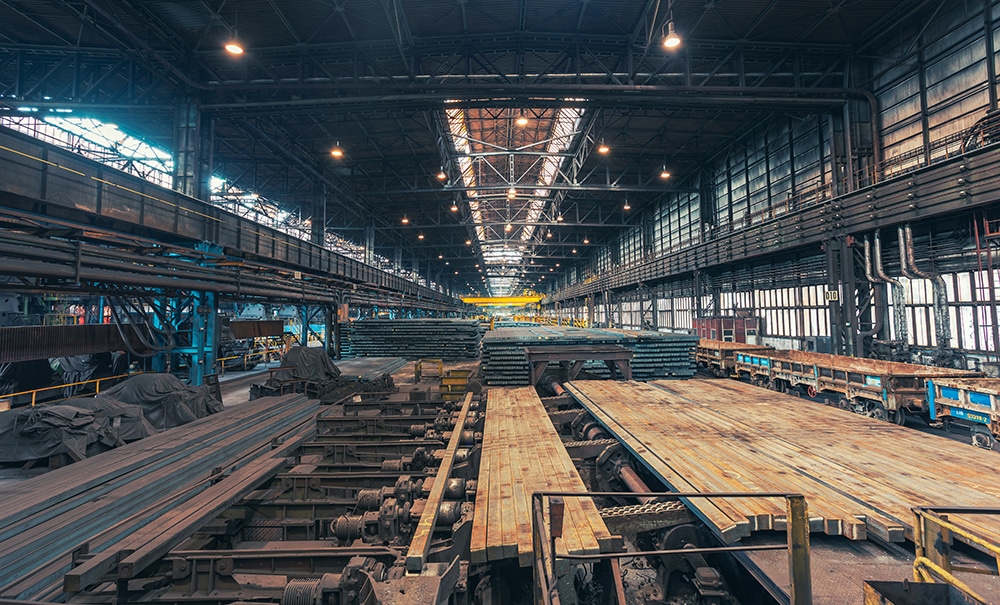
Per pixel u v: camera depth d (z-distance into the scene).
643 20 15.47
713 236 29.70
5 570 4.23
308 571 4.46
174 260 11.89
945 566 3.76
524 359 15.12
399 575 4.05
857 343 15.76
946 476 5.64
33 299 18.94
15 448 7.18
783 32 16.41
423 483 6.34
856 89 16.95
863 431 7.99
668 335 15.42
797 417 9.12
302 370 14.84
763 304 24.41
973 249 13.04
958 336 13.54
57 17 15.95
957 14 14.04
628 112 22.69
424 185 35.59
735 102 17.25
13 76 20.45
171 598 4.12
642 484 6.94
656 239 40.22
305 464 8.16
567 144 28.75
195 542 5.52
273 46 17.20
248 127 21.81
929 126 15.07
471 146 30.47
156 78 19.59
